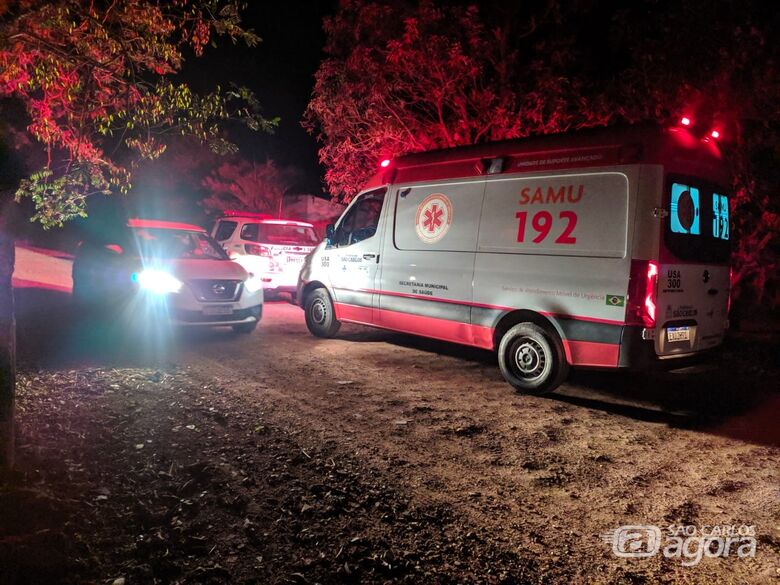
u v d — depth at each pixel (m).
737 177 10.56
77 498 4.00
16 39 4.96
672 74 10.78
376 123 12.95
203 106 5.58
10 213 3.86
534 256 7.00
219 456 4.97
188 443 5.20
